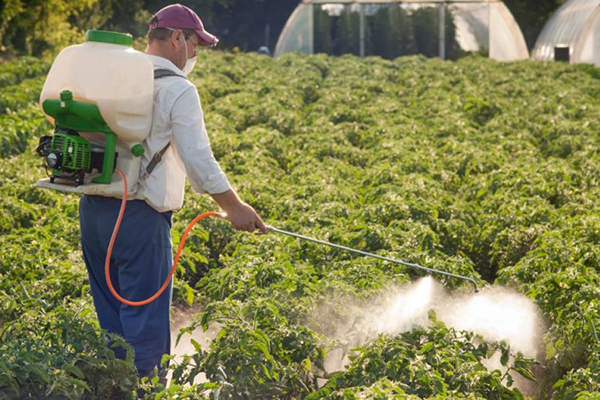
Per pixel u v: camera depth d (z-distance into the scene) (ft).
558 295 43.09
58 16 204.64
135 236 33.32
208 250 54.54
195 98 33.01
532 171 74.13
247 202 65.72
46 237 53.16
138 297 33.81
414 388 31.63
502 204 64.08
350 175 78.84
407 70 163.73
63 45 207.51
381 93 137.90
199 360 33.09
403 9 228.63
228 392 31.12
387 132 97.40
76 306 38.32
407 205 60.49
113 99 31.45
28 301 40.14
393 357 32.91
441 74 156.04
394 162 81.00
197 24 34.30
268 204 65.67
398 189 66.64
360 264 45.65
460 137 94.84
